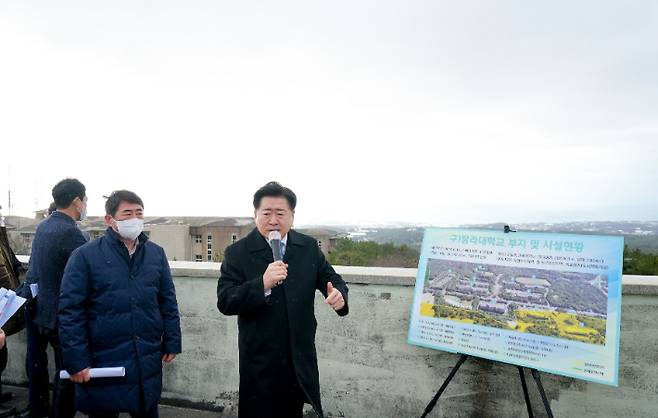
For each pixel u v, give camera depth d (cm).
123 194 224
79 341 209
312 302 211
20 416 301
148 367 224
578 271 221
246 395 201
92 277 217
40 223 286
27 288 278
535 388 265
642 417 248
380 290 295
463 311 245
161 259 245
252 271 205
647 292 242
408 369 290
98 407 214
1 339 214
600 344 208
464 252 255
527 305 229
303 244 216
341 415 305
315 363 209
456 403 281
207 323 333
